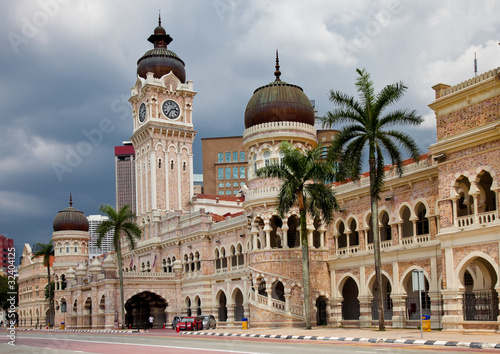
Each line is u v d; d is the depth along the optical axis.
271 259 56.12
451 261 40.44
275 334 42.50
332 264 57.22
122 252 100.94
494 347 27.27
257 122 61.19
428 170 46.62
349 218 55.75
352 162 43.84
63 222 119.12
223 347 30.95
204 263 77.31
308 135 60.72
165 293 81.56
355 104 43.75
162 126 96.00
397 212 50.06
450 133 41.44
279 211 48.81
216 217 83.00
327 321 56.78
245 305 67.62
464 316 40.16
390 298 53.53
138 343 38.38
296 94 61.75
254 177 60.53
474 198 39.50
